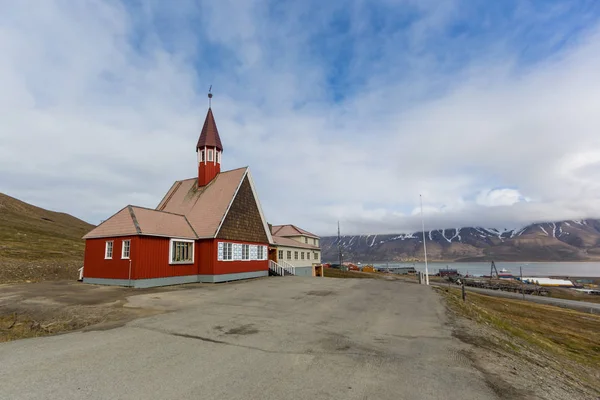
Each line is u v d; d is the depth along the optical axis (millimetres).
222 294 14945
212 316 9781
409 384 4922
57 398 4090
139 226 17812
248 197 25438
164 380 4754
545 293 53219
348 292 17078
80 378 4758
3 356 5746
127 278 17484
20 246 30875
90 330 7891
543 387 5336
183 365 5418
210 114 28031
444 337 8117
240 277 23312
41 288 16312
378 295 16406
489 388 4953
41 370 5059
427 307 13023
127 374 4953
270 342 7035
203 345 6664
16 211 64438
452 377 5312
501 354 7016
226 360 5738
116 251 18359
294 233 41125
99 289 16172
